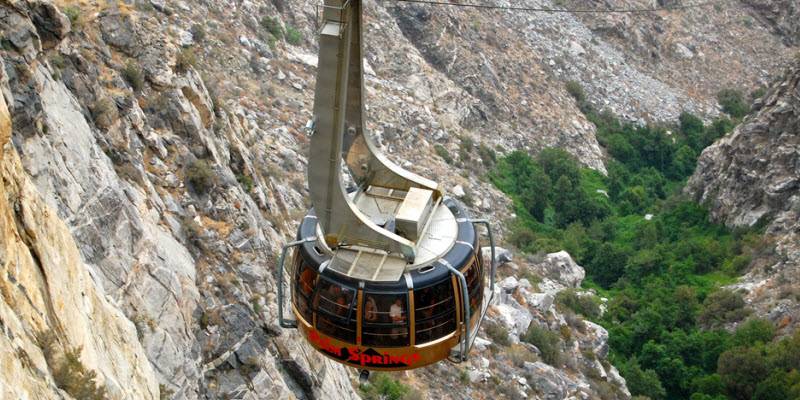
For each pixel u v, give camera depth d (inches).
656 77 4694.9
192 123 1230.9
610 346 2509.8
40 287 615.8
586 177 3575.3
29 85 857.5
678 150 4052.7
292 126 2244.1
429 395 1563.7
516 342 1934.1
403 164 2640.3
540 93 3885.3
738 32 5364.2
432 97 3243.1
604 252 2984.7
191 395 921.5
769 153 3302.2
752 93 4877.0
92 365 643.5
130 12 1284.4
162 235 1037.2
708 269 3024.1
